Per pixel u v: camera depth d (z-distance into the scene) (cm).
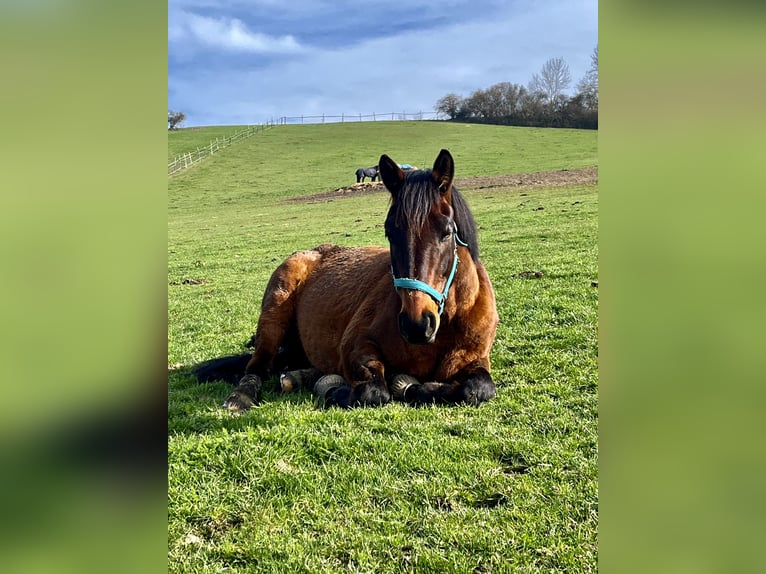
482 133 5512
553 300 797
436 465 369
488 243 1433
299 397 525
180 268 1689
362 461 379
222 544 300
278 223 2609
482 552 287
